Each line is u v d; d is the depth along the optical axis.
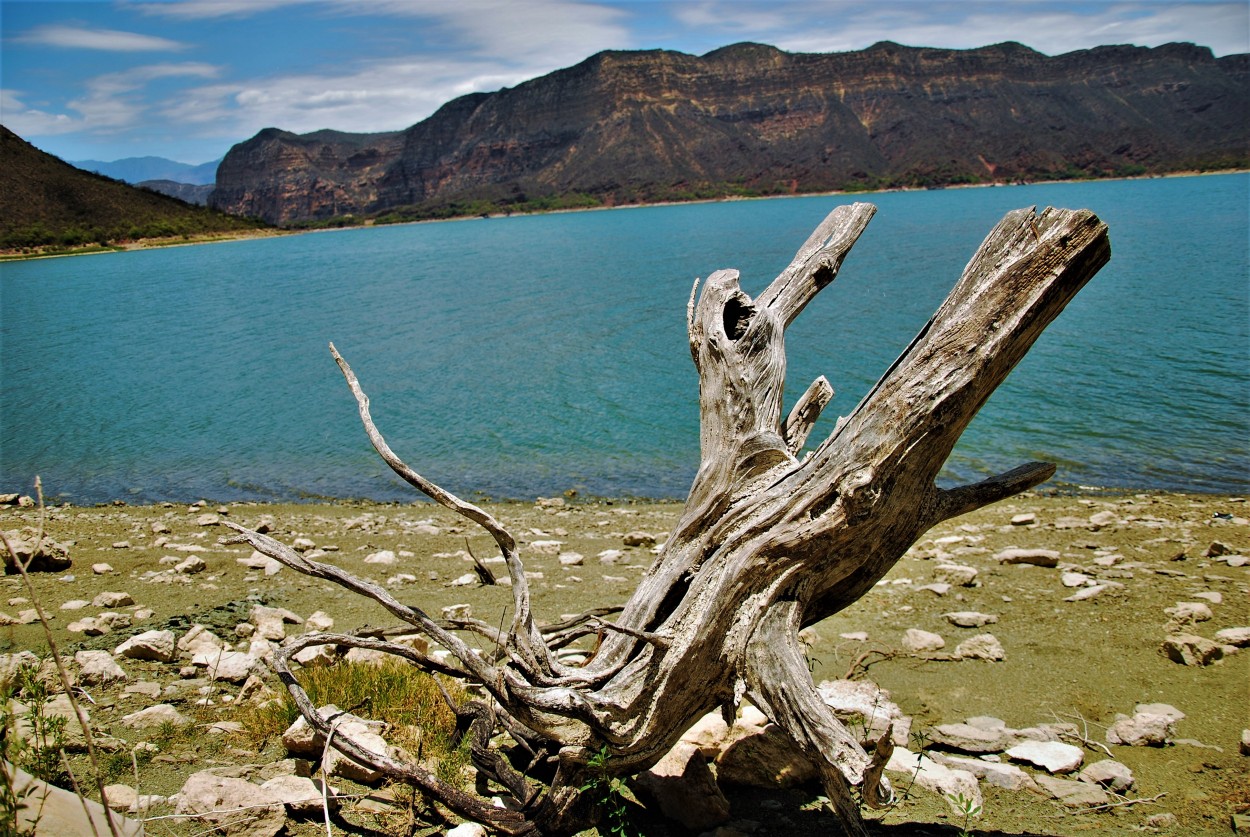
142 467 19.81
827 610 4.87
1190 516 12.63
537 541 12.00
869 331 32.91
